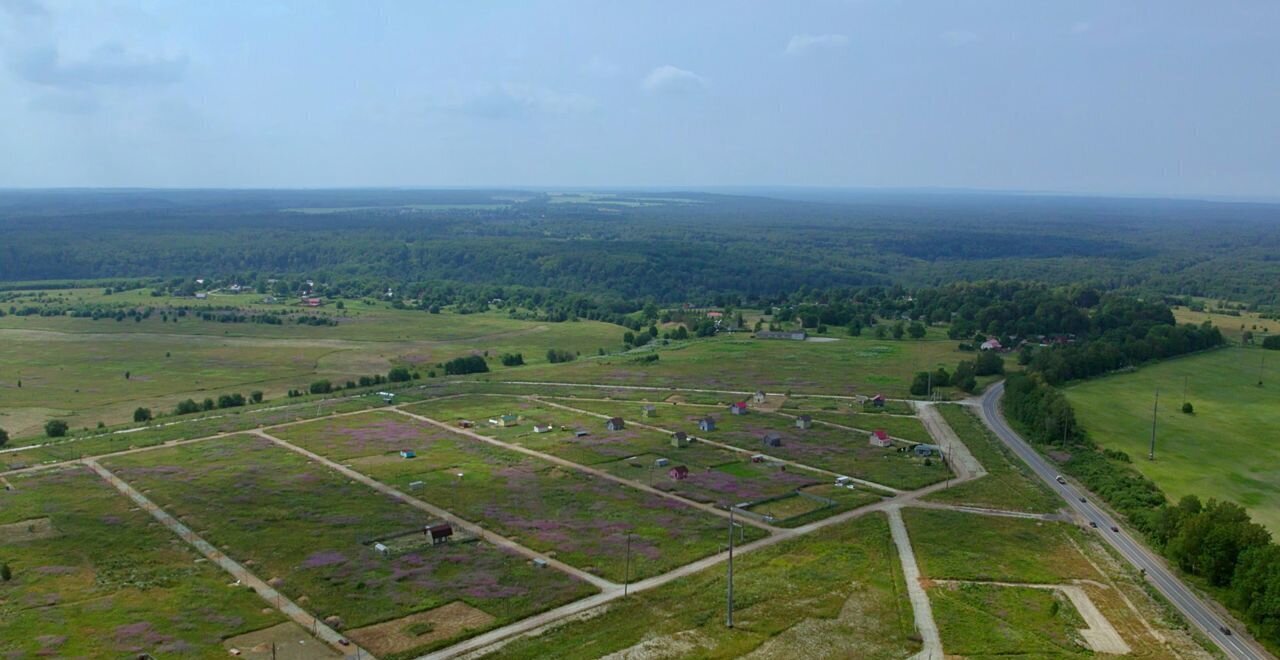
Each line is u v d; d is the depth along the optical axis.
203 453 152.75
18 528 115.25
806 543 115.44
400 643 86.50
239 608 93.56
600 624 91.44
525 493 133.38
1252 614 93.25
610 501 130.38
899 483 142.00
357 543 112.31
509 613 93.31
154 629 87.88
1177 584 105.25
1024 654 86.81
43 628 87.56
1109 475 144.12
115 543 110.62
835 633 90.44
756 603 96.94
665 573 105.12
